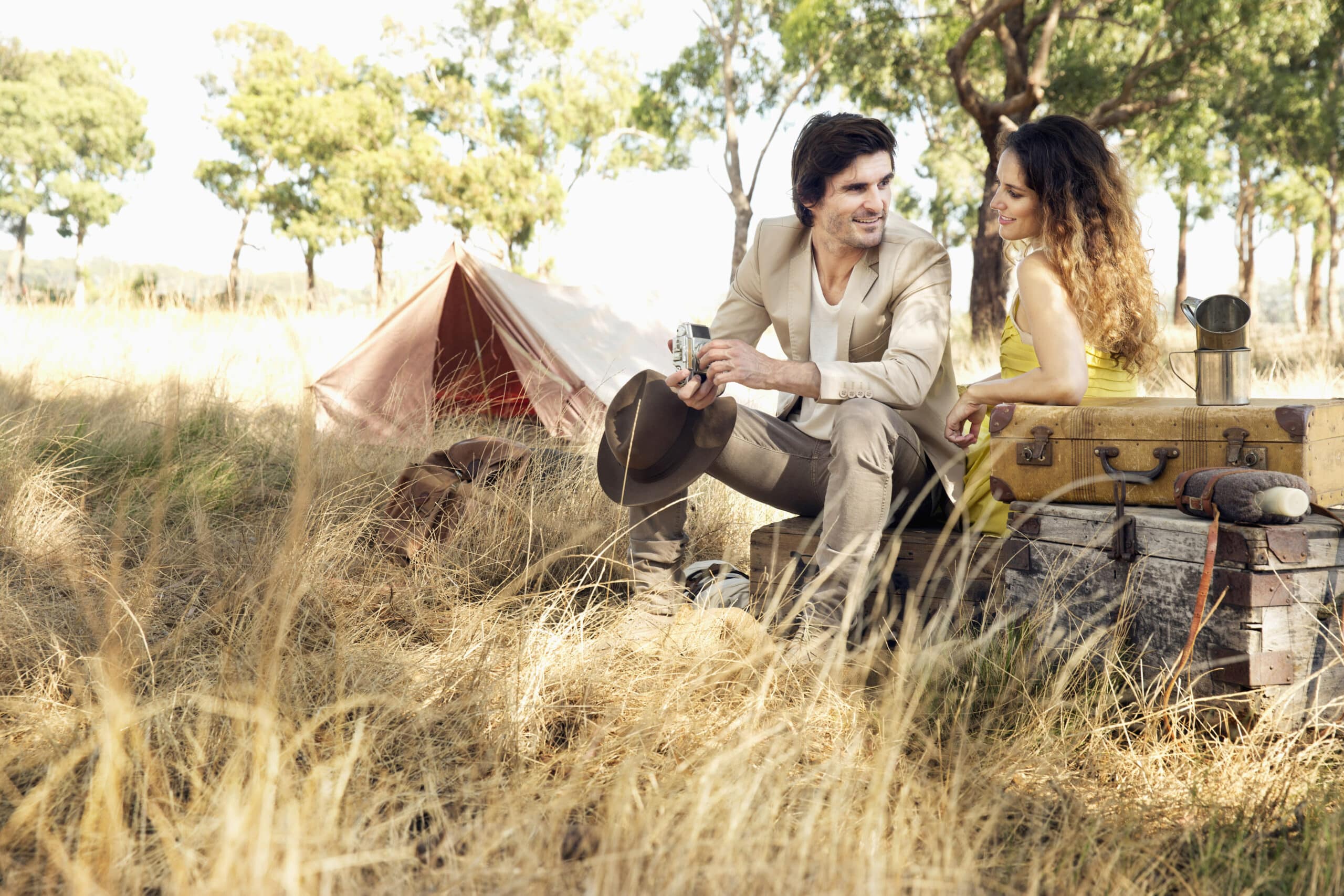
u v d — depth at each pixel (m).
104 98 45.41
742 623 2.20
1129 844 1.47
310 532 2.86
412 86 36.94
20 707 1.86
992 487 2.29
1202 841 1.52
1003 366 2.61
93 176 46.62
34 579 2.68
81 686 1.82
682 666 2.08
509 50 38.66
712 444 2.48
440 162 32.62
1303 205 28.88
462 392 6.17
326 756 1.69
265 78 35.47
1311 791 1.64
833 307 2.63
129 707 1.62
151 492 3.50
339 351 8.92
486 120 37.53
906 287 2.53
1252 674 1.81
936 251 2.55
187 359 7.84
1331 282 26.80
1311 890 1.33
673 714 1.86
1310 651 1.87
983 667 2.05
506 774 1.73
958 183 33.09
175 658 2.02
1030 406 2.23
